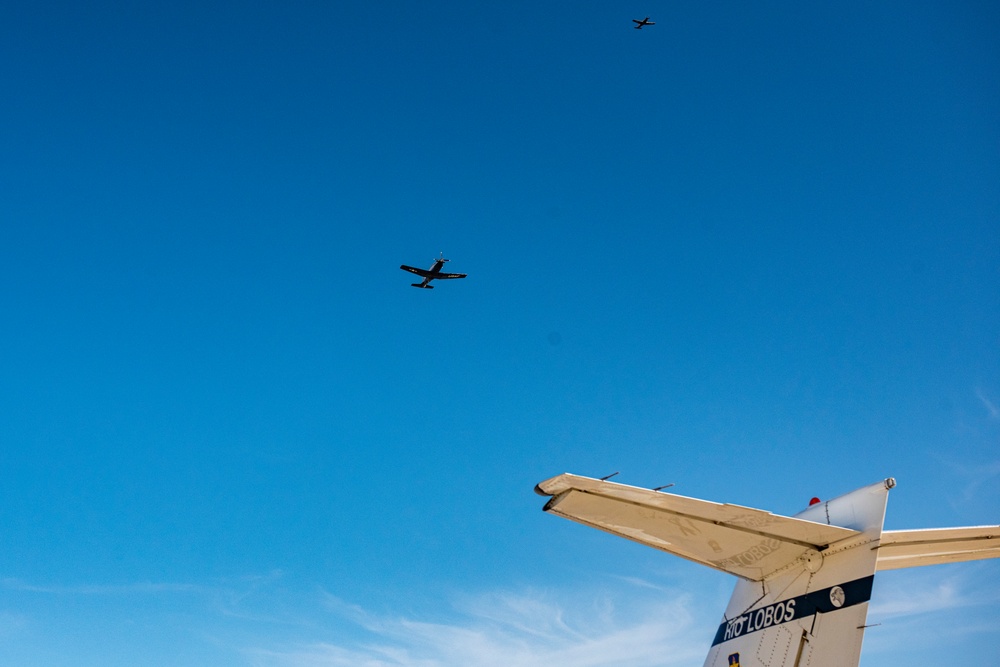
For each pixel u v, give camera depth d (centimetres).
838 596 951
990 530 953
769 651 1030
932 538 957
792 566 1030
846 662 911
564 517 930
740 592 1130
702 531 955
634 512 910
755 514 892
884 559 1002
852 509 972
